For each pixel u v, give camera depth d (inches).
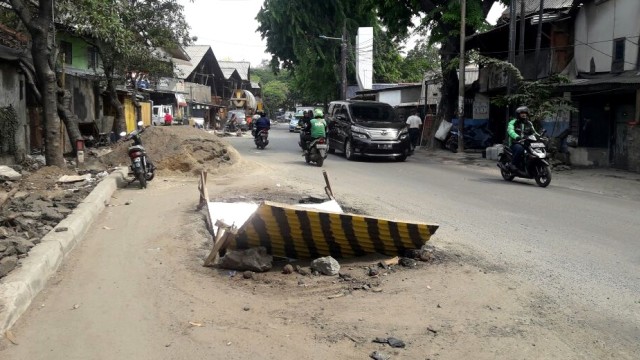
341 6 1630.2
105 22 568.7
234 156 530.3
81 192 368.8
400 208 349.7
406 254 234.5
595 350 148.9
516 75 676.1
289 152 823.1
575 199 405.4
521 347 150.1
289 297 186.9
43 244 218.1
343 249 231.9
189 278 204.4
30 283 177.5
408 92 1355.8
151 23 819.4
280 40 1694.1
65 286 193.5
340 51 1707.7
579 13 715.4
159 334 155.7
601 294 191.2
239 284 199.5
